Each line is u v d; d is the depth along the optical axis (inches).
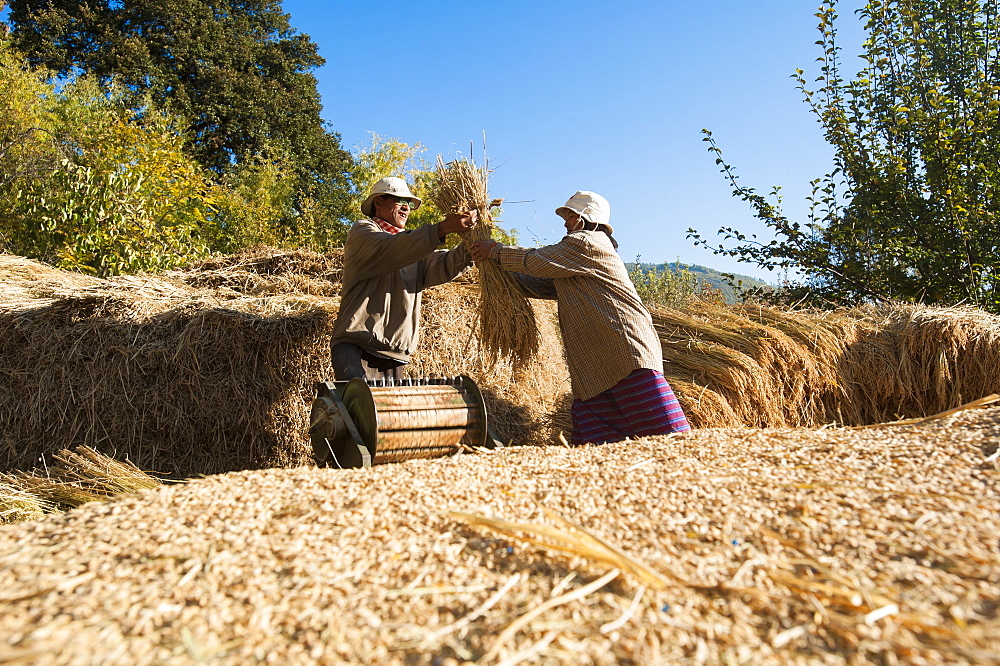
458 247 160.9
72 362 169.3
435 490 80.9
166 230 372.5
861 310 232.1
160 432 169.2
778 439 102.6
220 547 65.1
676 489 79.0
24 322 171.8
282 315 174.4
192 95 1022.4
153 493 83.1
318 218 852.6
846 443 95.7
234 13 1145.4
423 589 56.9
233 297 197.3
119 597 55.1
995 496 71.9
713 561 61.6
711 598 55.1
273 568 60.9
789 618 51.9
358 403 130.0
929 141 263.7
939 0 279.4
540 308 227.6
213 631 50.8
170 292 189.6
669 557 62.8
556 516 71.2
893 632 48.6
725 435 107.3
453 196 151.9
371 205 166.4
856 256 291.9
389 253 145.8
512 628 50.6
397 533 68.6
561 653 47.9
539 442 211.2
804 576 58.3
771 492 76.7
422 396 132.7
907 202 276.8
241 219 680.4
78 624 50.4
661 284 473.4
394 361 161.8
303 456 175.6
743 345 195.2
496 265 152.2
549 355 232.4
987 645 45.8
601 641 49.5
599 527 70.2
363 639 49.9
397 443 126.0
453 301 208.7
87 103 672.4
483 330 155.9
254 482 86.0
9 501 131.4
